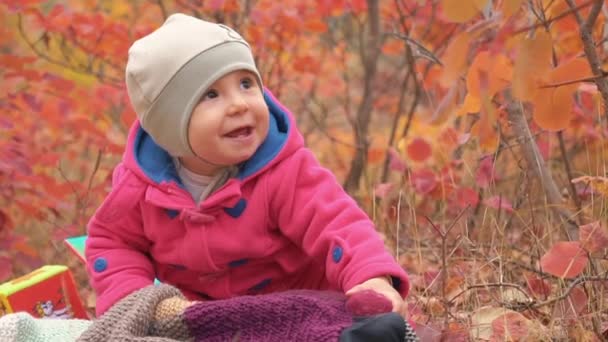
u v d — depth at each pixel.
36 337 2.75
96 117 5.95
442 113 3.16
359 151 6.05
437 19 5.47
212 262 3.05
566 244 3.10
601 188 3.32
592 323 3.28
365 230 2.88
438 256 4.02
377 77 6.93
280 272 3.17
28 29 6.08
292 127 3.11
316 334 2.46
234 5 5.76
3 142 5.15
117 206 3.11
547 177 3.86
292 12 5.57
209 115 2.88
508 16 2.78
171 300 2.73
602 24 3.80
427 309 3.61
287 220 3.03
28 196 5.36
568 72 3.00
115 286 3.07
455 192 4.24
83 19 5.57
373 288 2.69
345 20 7.49
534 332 3.26
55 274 3.44
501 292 3.60
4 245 4.92
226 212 3.03
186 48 2.91
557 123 3.04
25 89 5.55
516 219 4.46
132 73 2.98
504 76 3.02
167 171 3.09
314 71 6.34
